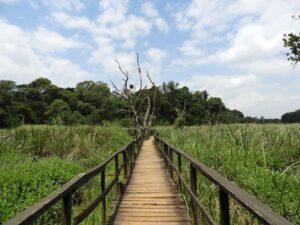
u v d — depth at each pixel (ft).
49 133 51.06
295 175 26.07
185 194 24.03
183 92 224.33
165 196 25.57
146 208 22.26
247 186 23.31
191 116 190.49
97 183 31.99
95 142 53.52
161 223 19.01
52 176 28.32
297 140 34.83
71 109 217.36
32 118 187.62
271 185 22.61
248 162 28.14
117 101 195.52
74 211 25.43
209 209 20.27
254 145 33.94
